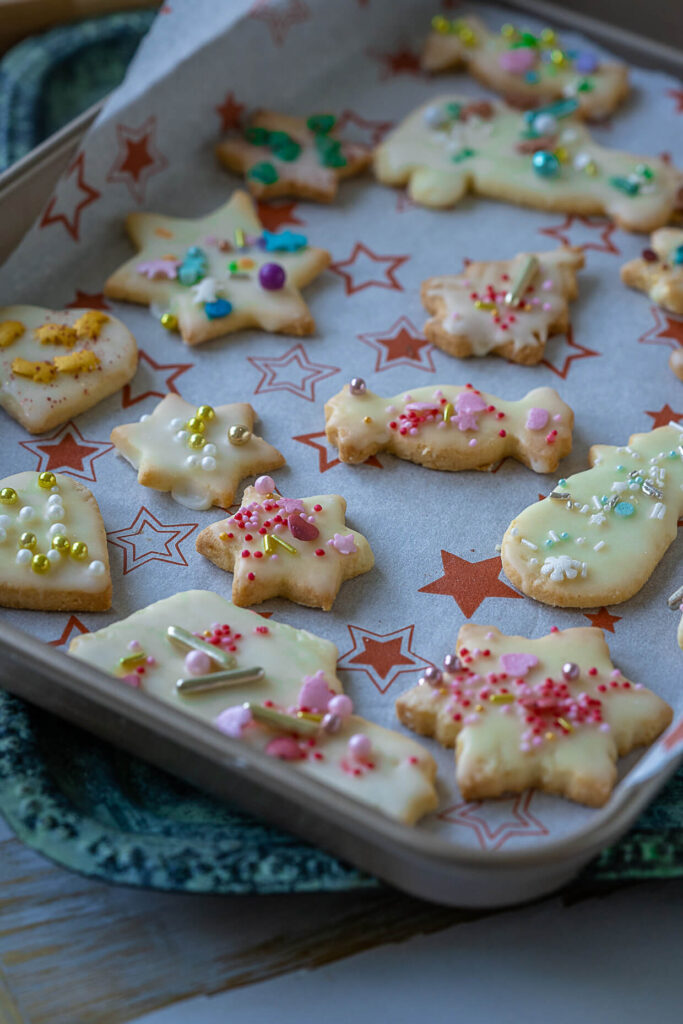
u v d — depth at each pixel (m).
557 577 0.45
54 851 0.40
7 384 0.49
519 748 0.41
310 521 0.46
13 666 0.41
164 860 0.40
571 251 0.54
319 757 0.41
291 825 0.39
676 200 0.56
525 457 0.48
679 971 0.41
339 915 0.42
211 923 0.41
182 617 0.44
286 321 0.52
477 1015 0.40
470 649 0.43
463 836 0.40
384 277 0.54
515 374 0.51
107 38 0.61
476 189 0.57
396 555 0.46
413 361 0.51
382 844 0.38
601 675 0.43
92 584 0.44
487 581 0.46
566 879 0.39
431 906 0.42
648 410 0.50
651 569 0.45
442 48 0.61
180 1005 0.40
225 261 0.53
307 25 0.59
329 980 0.41
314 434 0.49
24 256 0.52
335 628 0.44
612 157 0.57
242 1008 0.40
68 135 0.52
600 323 0.53
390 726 0.42
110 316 0.52
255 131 0.57
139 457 0.48
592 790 0.41
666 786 0.42
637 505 0.47
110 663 0.42
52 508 0.45
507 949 0.41
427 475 0.48
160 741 0.39
